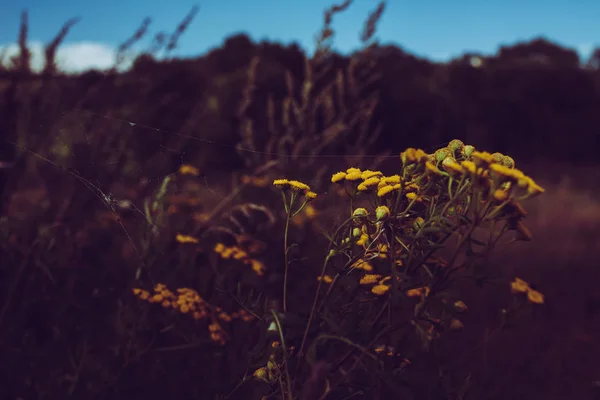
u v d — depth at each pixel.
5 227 2.29
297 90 4.11
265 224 2.86
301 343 1.25
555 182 13.51
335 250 1.29
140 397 1.80
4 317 2.10
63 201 2.54
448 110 13.53
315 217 2.82
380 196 1.28
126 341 1.95
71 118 2.73
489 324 3.33
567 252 6.38
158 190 2.45
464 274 1.22
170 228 2.32
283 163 3.19
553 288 4.73
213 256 2.26
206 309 1.86
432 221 1.20
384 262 1.27
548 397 2.78
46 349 2.07
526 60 21.50
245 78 10.37
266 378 1.25
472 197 1.18
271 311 1.27
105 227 2.47
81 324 2.09
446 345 2.42
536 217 8.80
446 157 1.31
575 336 3.64
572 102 20.30
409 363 1.25
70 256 2.21
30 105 2.78
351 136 3.82
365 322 1.24
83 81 3.04
